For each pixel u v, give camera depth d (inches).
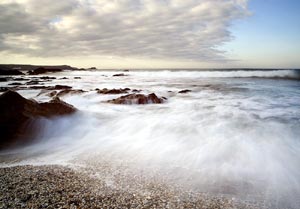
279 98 695.1
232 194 170.2
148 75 2381.9
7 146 270.4
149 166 218.4
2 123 289.1
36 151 261.3
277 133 331.3
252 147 270.5
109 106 563.2
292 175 201.8
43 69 3850.9
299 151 260.1
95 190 168.9
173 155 247.4
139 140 306.2
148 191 171.5
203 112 498.0
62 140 307.0
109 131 353.4
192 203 156.8
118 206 148.5
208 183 186.5
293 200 163.6
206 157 241.0
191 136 319.6
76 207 143.3
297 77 1616.6
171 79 1710.1
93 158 237.6
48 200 148.8
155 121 410.3
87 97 695.1
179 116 455.8
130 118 435.8
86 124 379.9
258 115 463.2
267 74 1796.3
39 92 875.4
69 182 179.2
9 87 1023.0
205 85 1161.4
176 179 192.7
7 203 142.1
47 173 193.5
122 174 199.9
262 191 175.0
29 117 317.7
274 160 234.1
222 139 302.0
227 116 455.5
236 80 1475.1
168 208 149.1
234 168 215.0
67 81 1556.3
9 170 198.5
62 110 383.9
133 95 614.9
